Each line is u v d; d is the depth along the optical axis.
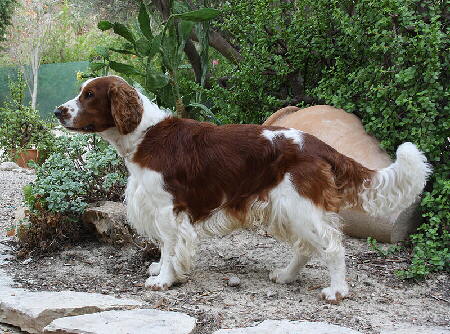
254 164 2.83
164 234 2.89
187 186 2.86
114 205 3.40
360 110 3.64
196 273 3.09
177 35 4.13
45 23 13.60
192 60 4.66
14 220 3.71
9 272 3.08
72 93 12.78
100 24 3.88
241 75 4.07
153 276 3.00
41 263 3.19
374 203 2.85
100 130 2.90
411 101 3.29
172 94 4.12
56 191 3.36
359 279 3.05
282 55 4.11
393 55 3.47
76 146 3.60
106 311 2.69
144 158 2.87
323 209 2.79
